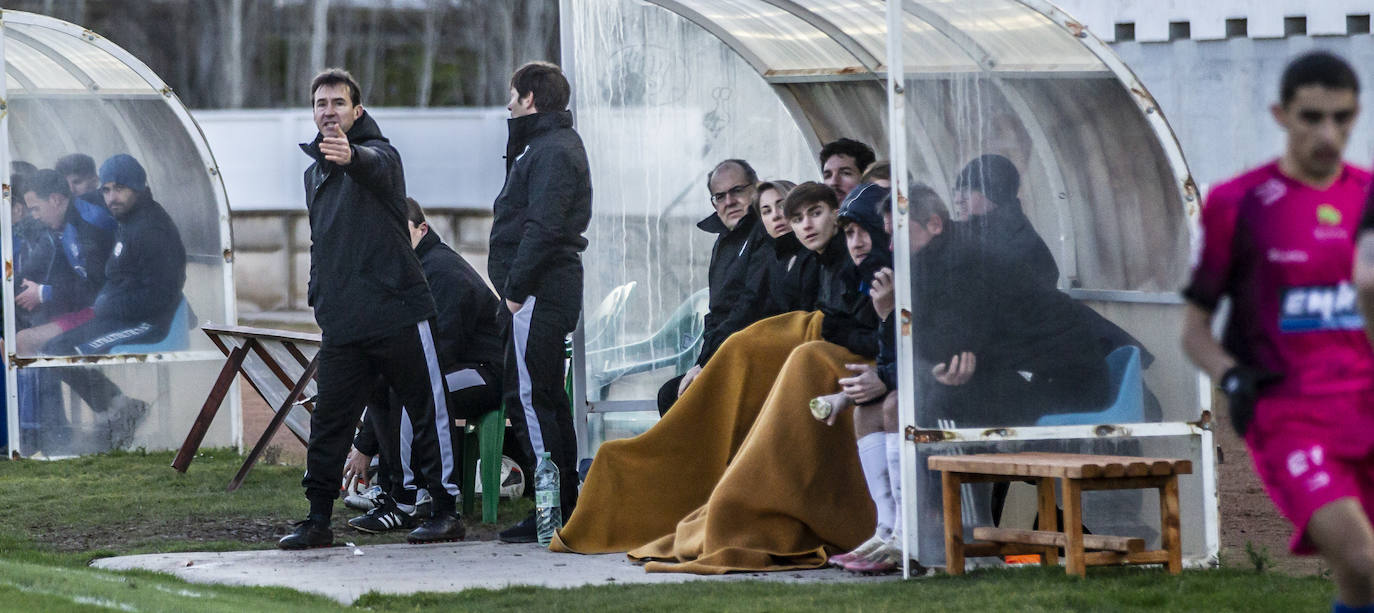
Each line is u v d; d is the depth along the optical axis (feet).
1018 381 75.20
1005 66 75.31
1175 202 77.20
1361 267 43.60
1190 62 176.14
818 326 88.84
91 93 132.05
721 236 99.04
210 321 137.39
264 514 101.45
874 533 81.10
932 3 74.59
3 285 128.16
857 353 82.17
